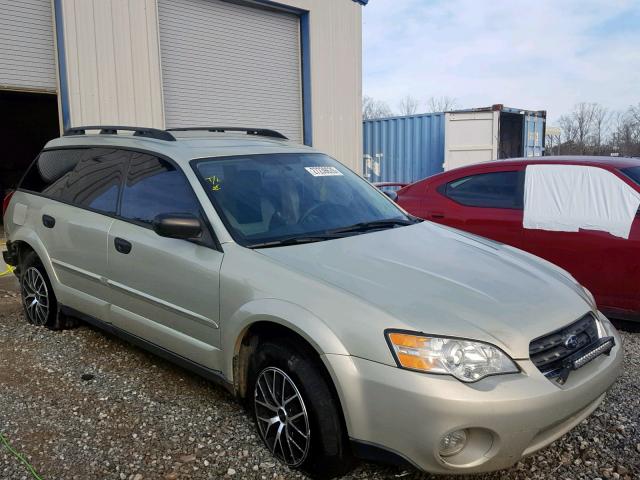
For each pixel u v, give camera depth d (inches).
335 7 494.3
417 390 95.7
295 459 114.1
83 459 119.2
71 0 335.9
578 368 108.1
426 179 247.0
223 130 191.9
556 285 124.3
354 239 137.3
